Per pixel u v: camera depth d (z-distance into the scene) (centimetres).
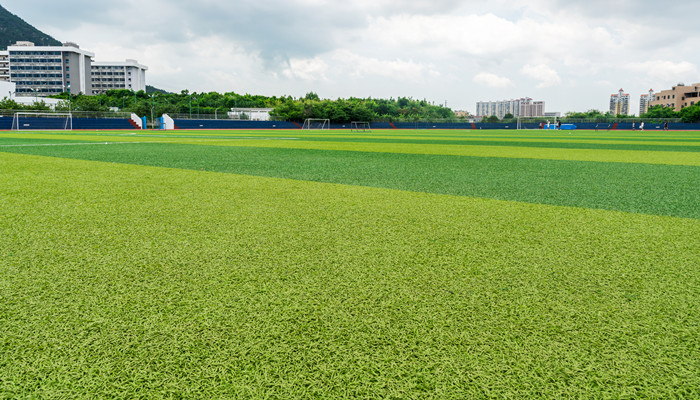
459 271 221
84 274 215
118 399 121
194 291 194
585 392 125
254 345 149
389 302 183
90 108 5981
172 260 237
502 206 399
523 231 306
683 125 5950
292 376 132
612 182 584
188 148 1205
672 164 858
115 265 228
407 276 213
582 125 6294
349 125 6588
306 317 169
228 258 240
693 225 328
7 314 171
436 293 192
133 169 672
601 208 395
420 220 338
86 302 182
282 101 10800
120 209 372
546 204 412
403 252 253
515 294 192
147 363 138
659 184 566
